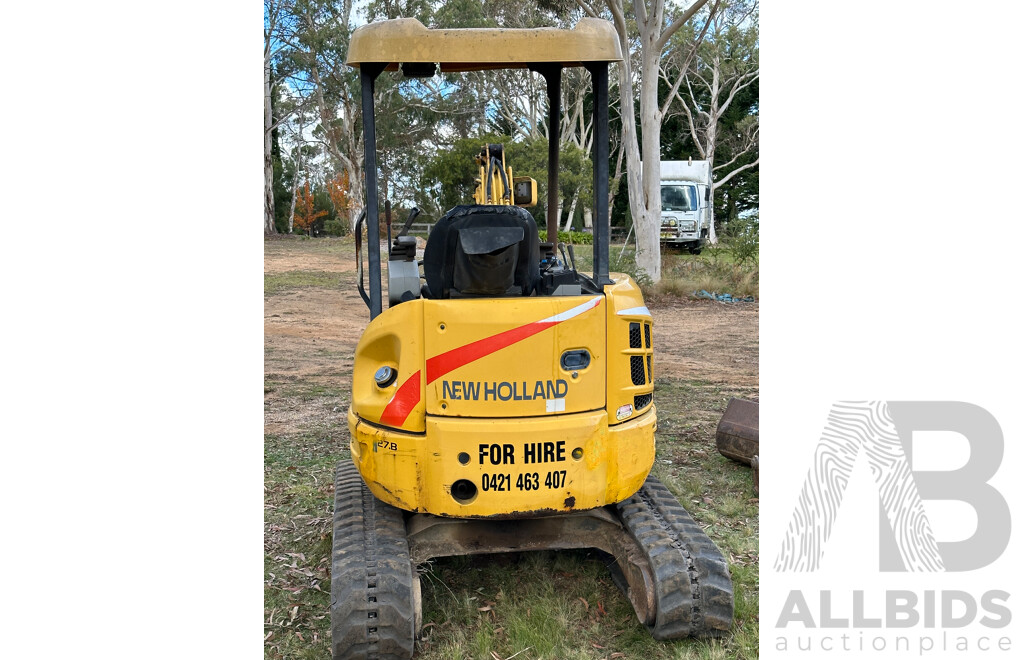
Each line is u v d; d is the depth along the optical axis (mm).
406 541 3859
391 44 3641
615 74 30438
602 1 18469
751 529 5066
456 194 23438
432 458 3656
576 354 3691
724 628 3758
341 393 8492
